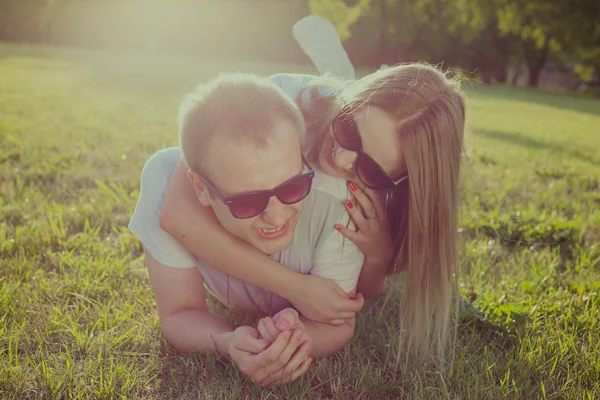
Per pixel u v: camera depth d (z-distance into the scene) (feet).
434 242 7.12
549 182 20.01
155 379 7.30
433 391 7.18
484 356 8.05
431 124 6.64
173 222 7.09
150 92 42.27
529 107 60.49
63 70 57.52
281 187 6.11
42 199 13.80
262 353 6.63
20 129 22.65
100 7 129.90
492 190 17.49
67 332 8.07
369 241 7.55
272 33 127.34
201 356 7.55
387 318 9.32
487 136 32.27
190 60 88.17
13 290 8.93
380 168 6.81
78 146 20.31
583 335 8.71
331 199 7.32
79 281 9.50
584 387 7.55
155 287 7.70
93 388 6.94
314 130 7.63
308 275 7.47
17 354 7.51
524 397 7.25
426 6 125.59
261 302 8.53
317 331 7.63
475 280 10.57
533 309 9.28
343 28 123.24
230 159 5.96
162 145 21.67
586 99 89.04
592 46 120.26
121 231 12.26
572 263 11.98
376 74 7.13
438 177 6.82
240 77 6.38
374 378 7.46
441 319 7.57
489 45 131.23
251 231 6.75
